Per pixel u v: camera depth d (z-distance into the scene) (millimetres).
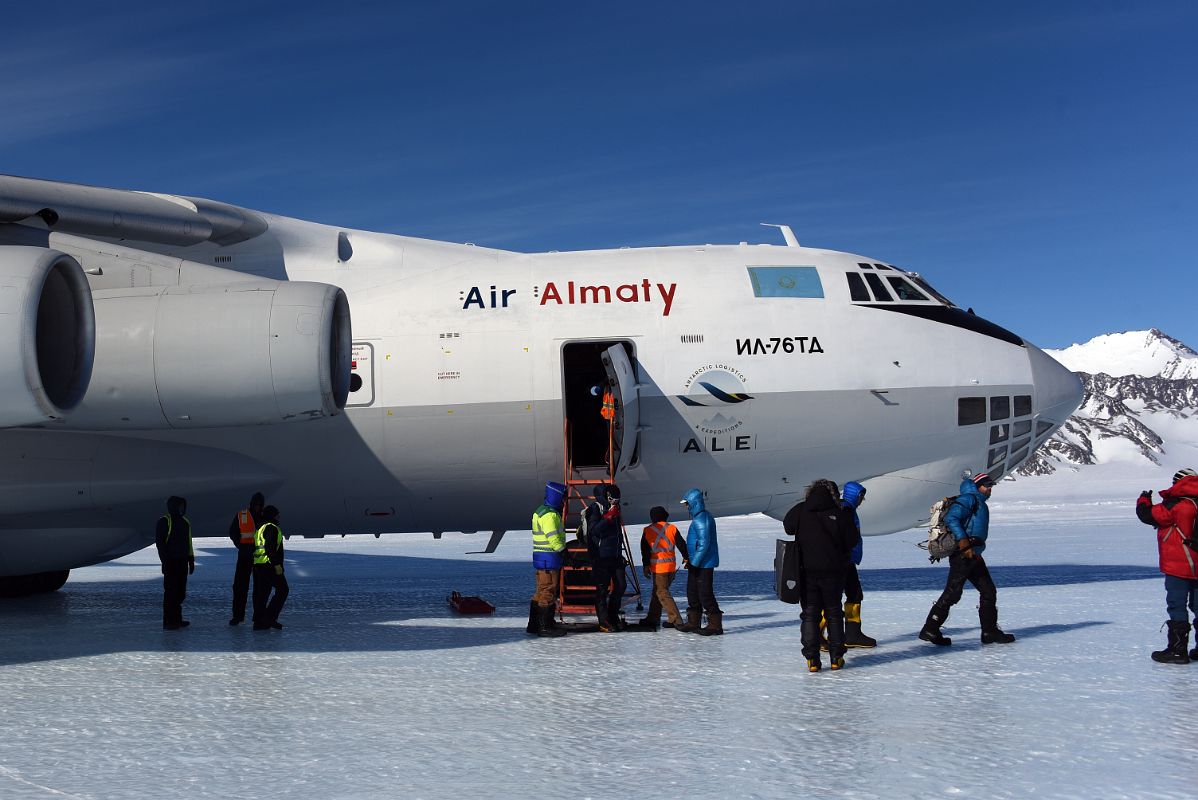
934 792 4301
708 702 6098
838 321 10641
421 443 10297
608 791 4355
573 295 10516
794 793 4301
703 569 8828
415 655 7918
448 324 10367
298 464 10312
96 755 4984
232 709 6008
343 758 4910
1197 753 4898
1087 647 7945
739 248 11352
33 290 7441
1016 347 11141
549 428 10289
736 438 10406
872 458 10742
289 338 8516
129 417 8695
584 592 9625
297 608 11258
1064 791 4312
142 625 9875
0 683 6840
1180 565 7113
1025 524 29406
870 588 12727
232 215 10562
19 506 9633
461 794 4328
